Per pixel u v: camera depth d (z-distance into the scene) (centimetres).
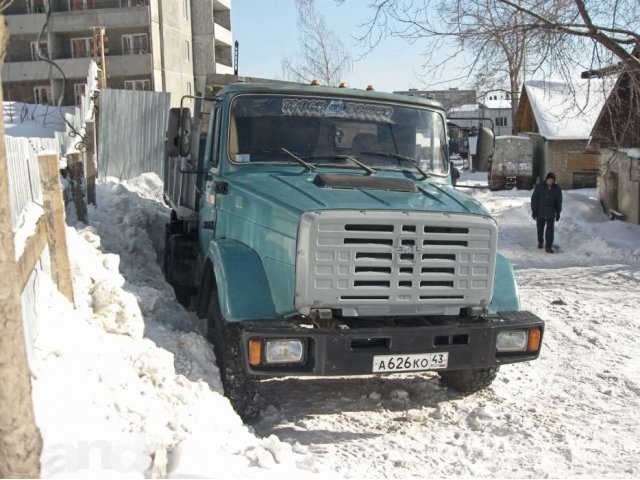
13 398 232
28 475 237
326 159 553
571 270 1259
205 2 4228
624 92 1536
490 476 407
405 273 444
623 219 1819
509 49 1344
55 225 461
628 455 440
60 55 3788
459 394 560
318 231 425
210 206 596
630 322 820
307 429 476
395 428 482
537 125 3198
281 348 424
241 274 467
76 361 374
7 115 1953
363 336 434
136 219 932
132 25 3638
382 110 579
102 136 1773
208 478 324
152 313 567
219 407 431
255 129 552
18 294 233
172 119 589
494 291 507
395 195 484
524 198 2544
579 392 570
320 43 3272
